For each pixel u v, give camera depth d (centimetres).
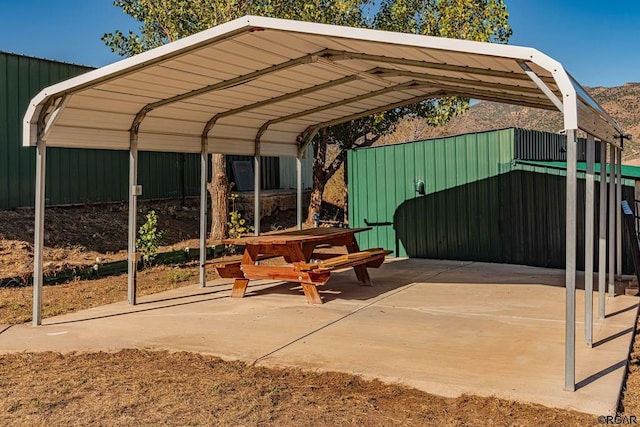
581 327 526
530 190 916
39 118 560
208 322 570
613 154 645
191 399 358
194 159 1478
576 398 346
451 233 1007
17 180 1040
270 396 361
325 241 808
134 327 553
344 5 1093
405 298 680
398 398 358
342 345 476
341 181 1758
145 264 952
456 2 1072
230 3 962
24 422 325
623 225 805
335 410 339
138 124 664
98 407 347
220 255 1111
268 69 579
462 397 355
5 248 895
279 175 1761
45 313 631
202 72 566
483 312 597
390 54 495
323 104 769
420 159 1038
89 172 1196
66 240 1017
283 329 536
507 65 432
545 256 903
